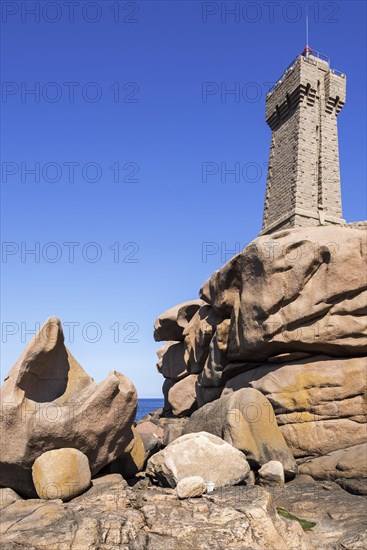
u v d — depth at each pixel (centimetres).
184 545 968
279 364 2008
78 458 1256
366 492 1427
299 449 1792
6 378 1330
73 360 1480
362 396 1750
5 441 1232
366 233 1872
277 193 4038
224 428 1689
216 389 2438
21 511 1100
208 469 1388
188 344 2928
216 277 2380
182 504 1127
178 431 2177
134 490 1280
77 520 1016
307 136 3925
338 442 1741
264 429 1733
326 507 1338
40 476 1205
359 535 1102
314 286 1906
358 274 1830
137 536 988
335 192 3881
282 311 1948
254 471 1677
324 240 1928
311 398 1823
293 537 1075
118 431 1398
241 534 1005
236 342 2177
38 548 917
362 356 1845
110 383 1342
